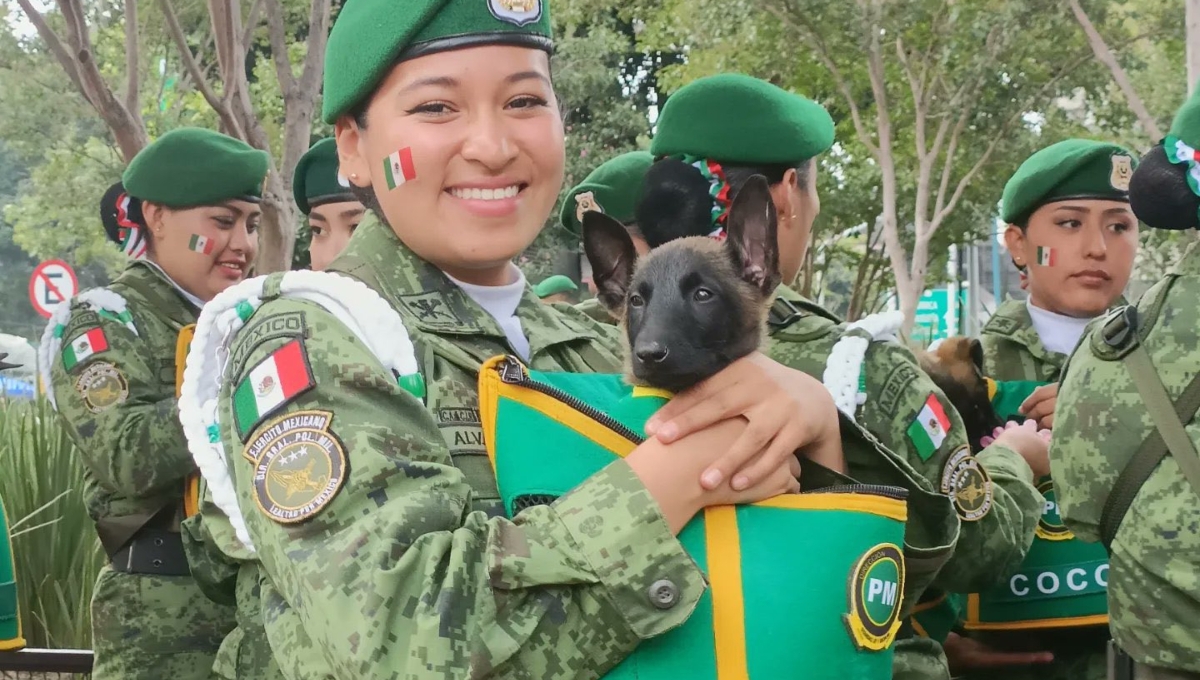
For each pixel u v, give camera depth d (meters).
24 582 5.79
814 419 2.04
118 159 20.77
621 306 2.57
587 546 1.85
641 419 2.15
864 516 1.93
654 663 1.86
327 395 2.01
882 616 1.92
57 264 16.58
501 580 1.82
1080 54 17.50
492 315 2.54
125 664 4.14
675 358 2.13
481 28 2.32
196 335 2.29
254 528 2.01
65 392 4.29
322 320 2.11
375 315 2.14
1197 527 2.76
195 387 2.28
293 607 1.91
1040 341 4.53
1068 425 3.06
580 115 21.09
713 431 1.96
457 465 2.16
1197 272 2.90
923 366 3.93
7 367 4.55
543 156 2.43
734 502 1.94
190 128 5.06
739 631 1.87
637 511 1.87
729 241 2.38
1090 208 4.42
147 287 4.65
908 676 2.83
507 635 1.79
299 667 1.97
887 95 19.27
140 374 4.36
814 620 1.87
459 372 2.32
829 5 16.88
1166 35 17.33
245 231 5.04
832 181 21.48
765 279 2.35
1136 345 2.92
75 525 5.92
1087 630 3.82
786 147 3.16
